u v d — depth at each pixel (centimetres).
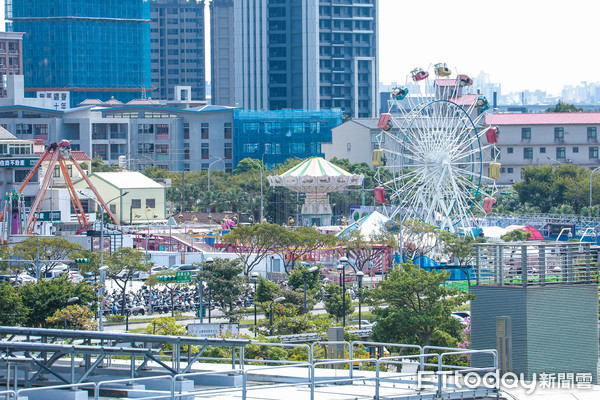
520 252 5322
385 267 16088
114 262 12925
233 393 3550
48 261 13450
